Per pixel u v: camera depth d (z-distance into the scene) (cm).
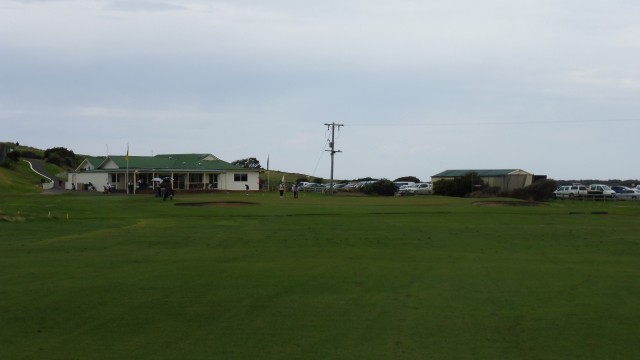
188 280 1698
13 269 1881
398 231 3164
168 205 5144
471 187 9650
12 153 13262
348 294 1523
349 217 4119
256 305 1398
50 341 1120
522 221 3891
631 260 2150
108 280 1694
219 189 9506
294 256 2208
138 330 1191
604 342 1130
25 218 3647
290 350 1073
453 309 1371
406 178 15538
